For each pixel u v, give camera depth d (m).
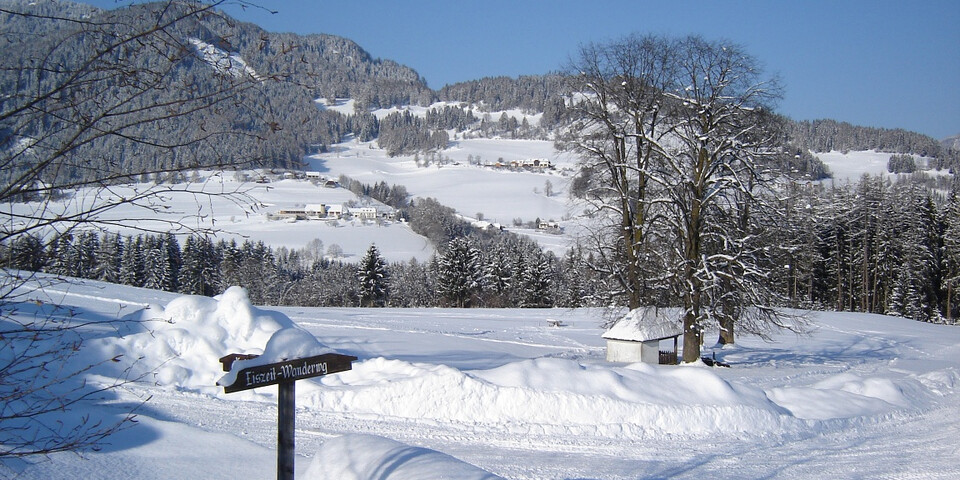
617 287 28.80
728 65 26.27
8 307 5.72
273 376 6.26
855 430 15.74
